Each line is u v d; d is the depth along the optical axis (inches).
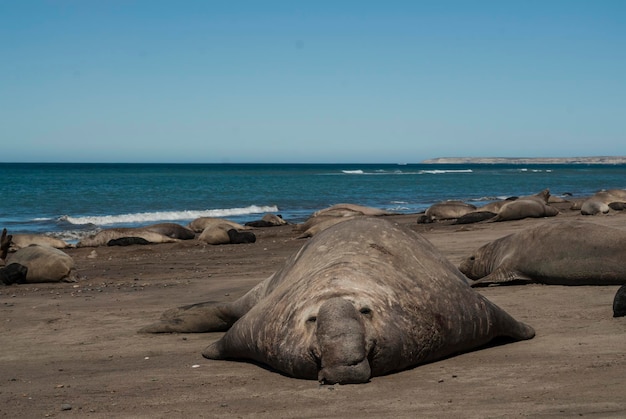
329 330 220.2
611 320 313.7
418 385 215.2
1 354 320.5
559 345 267.1
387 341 228.8
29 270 599.8
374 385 216.5
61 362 295.6
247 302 329.1
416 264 271.7
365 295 237.6
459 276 285.9
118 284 572.1
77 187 2596.0
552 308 360.2
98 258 818.2
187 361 280.7
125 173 4635.8
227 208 1700.3
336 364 216.4
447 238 793.6
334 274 251.0
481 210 1226.6
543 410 177.0
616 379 205.6
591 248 427.2
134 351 309.7
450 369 237.5
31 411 212.4
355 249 272.5
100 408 211.3
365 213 1337.4
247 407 201.0
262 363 263.7
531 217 1075.3
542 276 446.6
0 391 244.4
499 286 454.9
